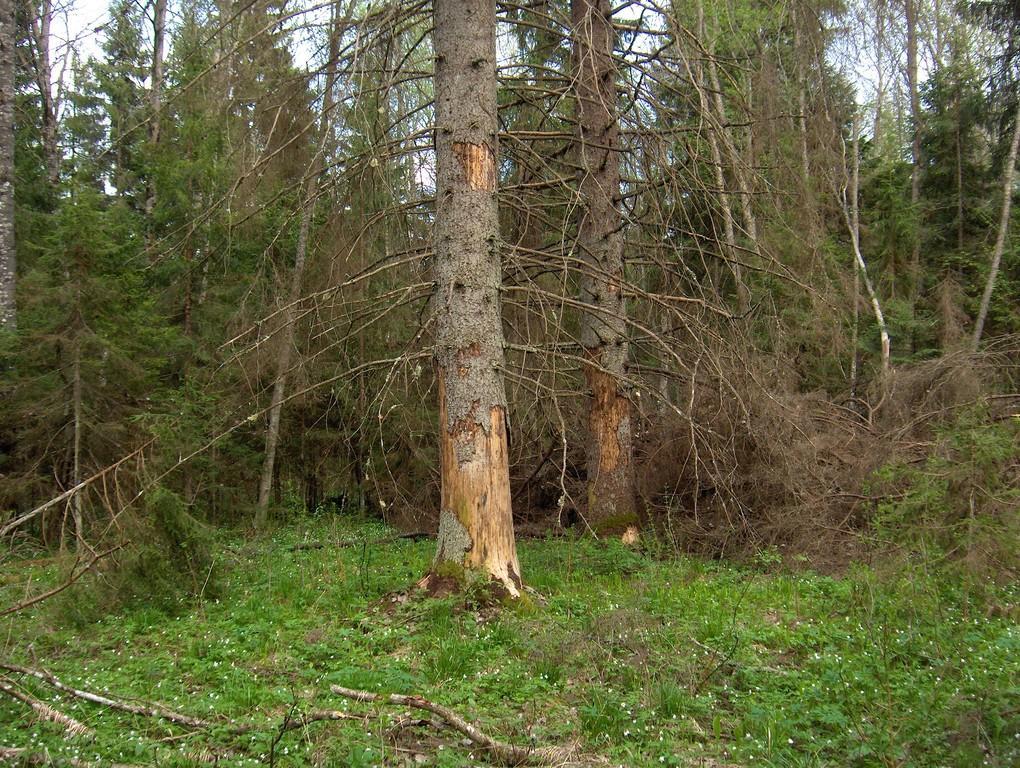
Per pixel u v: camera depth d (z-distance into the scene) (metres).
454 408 7.05
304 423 13.22
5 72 10.62
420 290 8.59
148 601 7.15
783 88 11.94
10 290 10.51
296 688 4.95
